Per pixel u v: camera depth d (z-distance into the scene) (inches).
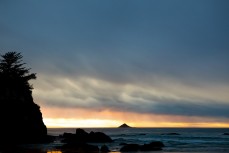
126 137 4633.4
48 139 3149.6
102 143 3102.9
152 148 2311.8
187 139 3853.3
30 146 2507.4
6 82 2997.0
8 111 2787.9
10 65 3161.9
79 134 3368.6
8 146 2472.9
